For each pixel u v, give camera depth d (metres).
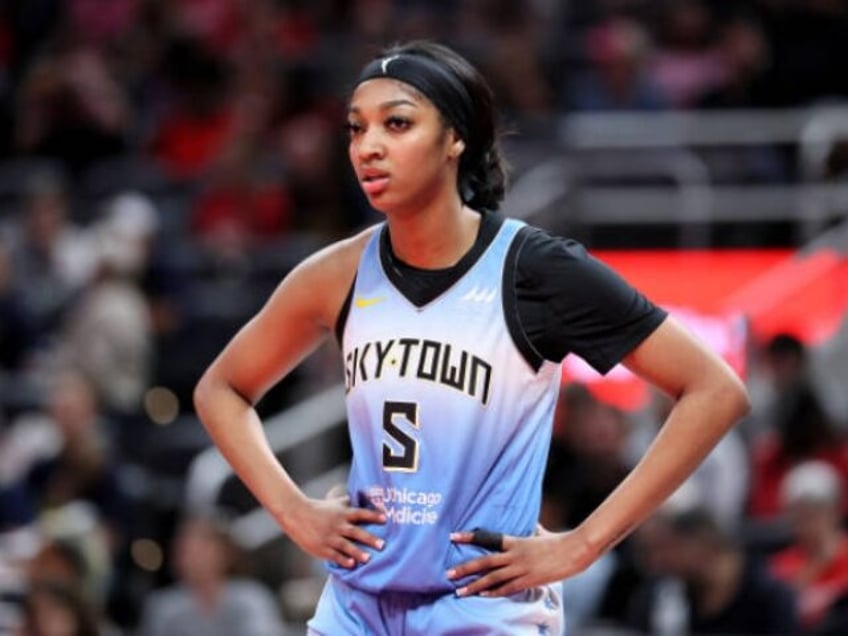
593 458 19.73
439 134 9.61
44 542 18.39
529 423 9.76
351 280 9.99
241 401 10.33
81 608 16.50
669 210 27.94
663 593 17.75
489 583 9.55
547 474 19.92
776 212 27.78
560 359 9.81
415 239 9.76
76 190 29.83
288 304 10.16
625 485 9.59
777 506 21.28
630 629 17.83
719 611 17.53
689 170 28.20
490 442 9.66
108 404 24.25
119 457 23.47
